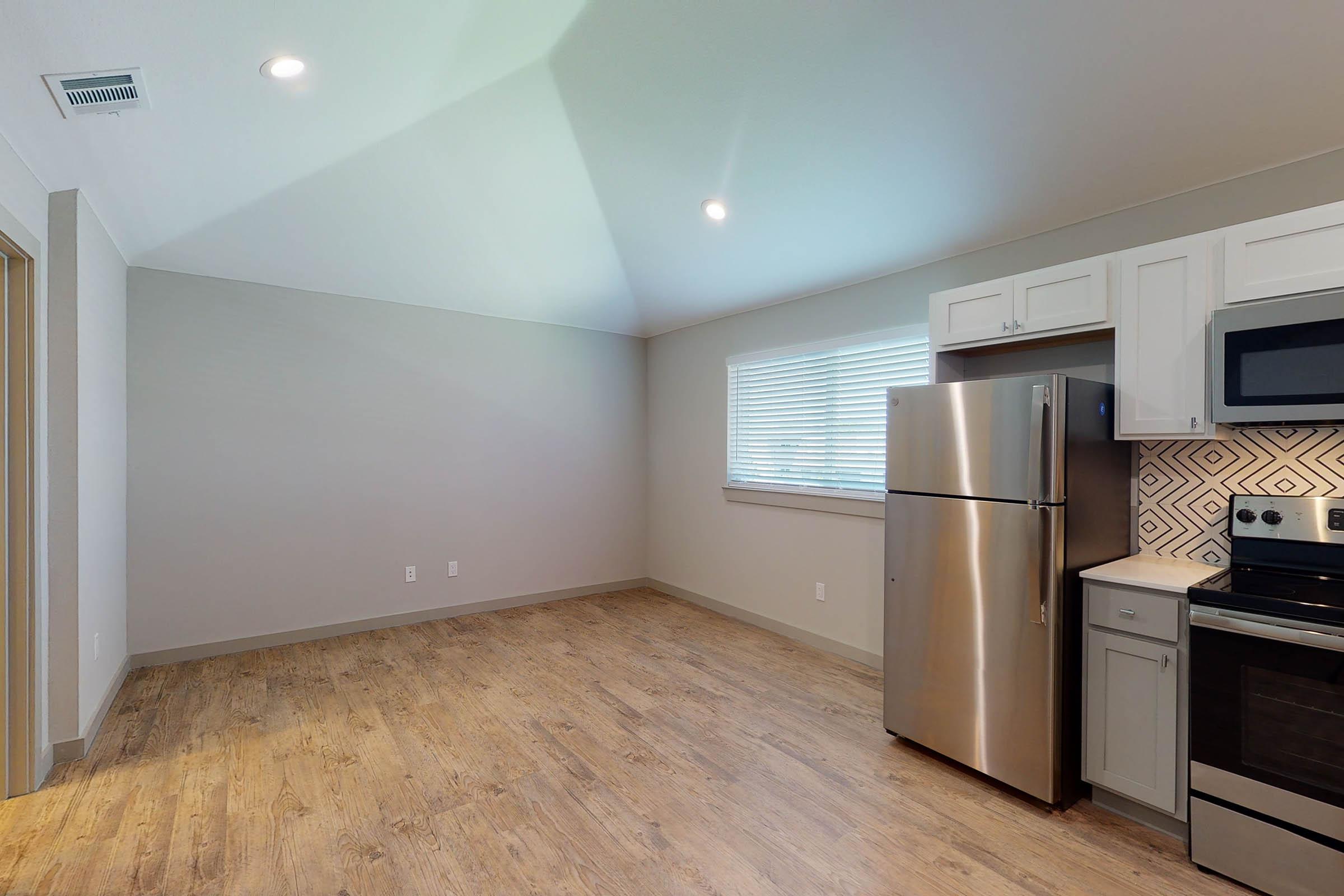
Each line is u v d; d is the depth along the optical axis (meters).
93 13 1.78
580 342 5.12
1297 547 2.12
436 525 4.46
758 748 2.65
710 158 2.88
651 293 4.45
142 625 3.49
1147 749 2.07
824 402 3.95
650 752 2.61
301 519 3.96
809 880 1.86
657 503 5.41
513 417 4.80
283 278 3.79
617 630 4.27
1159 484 2.53
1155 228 2.50
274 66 2.18
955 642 2.47
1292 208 2.17
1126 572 2.22
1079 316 2.38
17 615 2.26
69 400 2.45
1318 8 1.69
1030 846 2.02
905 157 2.58
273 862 1.92
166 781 2.36
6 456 2.26
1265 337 1.91
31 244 2.27
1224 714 1.86
